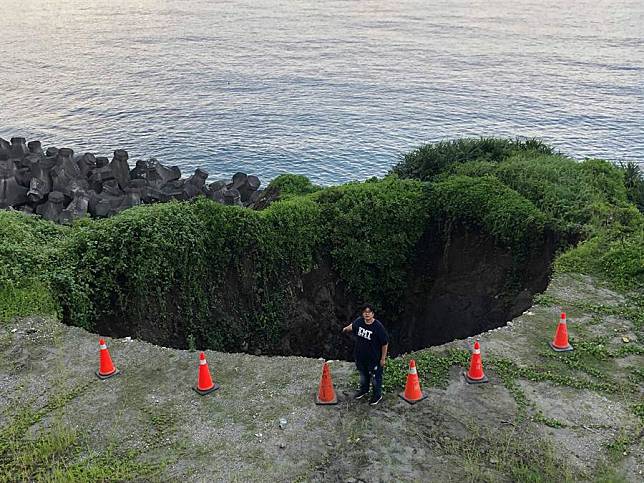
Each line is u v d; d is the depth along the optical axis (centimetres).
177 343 1554
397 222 1852
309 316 1809
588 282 1388
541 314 1268
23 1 12925
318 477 852
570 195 1761
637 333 1191
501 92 5497
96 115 4859
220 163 3978
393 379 1055
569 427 943
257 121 4819
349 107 5178
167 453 900
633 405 990
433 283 1853
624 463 869
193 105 5228
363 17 10638
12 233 1505
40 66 6506
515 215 1662
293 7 12175
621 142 4116
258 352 1719
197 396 1030
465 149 2270
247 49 7781
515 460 874
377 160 4006
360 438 924
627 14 10338
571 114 4766
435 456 888
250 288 1694
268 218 1719
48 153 2975
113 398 1025
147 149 4172
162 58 7175
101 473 858
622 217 1638
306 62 6988
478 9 11456
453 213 1794
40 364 1116
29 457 888
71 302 1345
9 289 1302
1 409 996
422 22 9931
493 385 1042
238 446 912
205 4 12800
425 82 5975
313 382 1069
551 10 11100
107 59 7025
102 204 2548
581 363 1096
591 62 6544
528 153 2197
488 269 1723
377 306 1861
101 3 12850
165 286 1512
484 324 1706
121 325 1452
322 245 1819
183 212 1599
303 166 3938
